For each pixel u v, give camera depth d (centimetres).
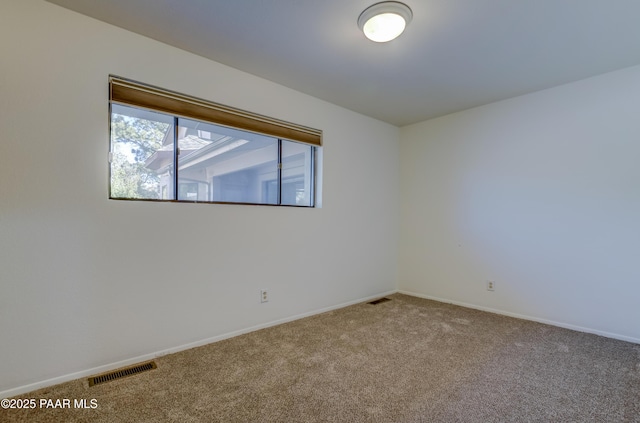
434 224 384
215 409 157
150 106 214
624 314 255
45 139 177
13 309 168
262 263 275
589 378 191
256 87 271
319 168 328
